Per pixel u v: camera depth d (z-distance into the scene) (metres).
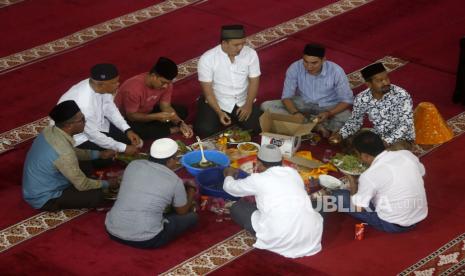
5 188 6.20
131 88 6.55
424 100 7.47
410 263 5.49
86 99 6.10
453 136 6.91
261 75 7.86
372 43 8.50
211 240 5.69
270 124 6.52
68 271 5.39
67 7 9.21
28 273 5.38
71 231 5.77
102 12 9.11
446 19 9.02
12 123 7.05
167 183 5.42
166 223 5.54
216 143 6.71
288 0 9.43
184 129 6.77
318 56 6.56
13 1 9.33
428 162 6.58
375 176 5.54
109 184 6.01
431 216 5.95
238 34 6.49
